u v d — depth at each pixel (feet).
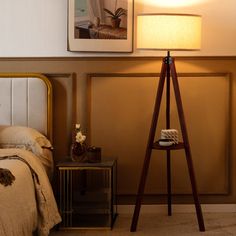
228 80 12.60
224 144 12.79
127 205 12.87
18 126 11.88
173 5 12.46
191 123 12.73
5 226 7.67
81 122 12.72
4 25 12.49
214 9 12.48
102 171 12.64
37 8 12.46
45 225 9.83
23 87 12.27
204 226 11.39
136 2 12.44
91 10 12.34
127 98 12.68
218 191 12.87
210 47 12.55
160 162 12.84
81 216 12.39
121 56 12.56
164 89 12.61
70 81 12.60
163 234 11.06
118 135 12.76
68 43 12.41
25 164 9.95
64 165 11.32
